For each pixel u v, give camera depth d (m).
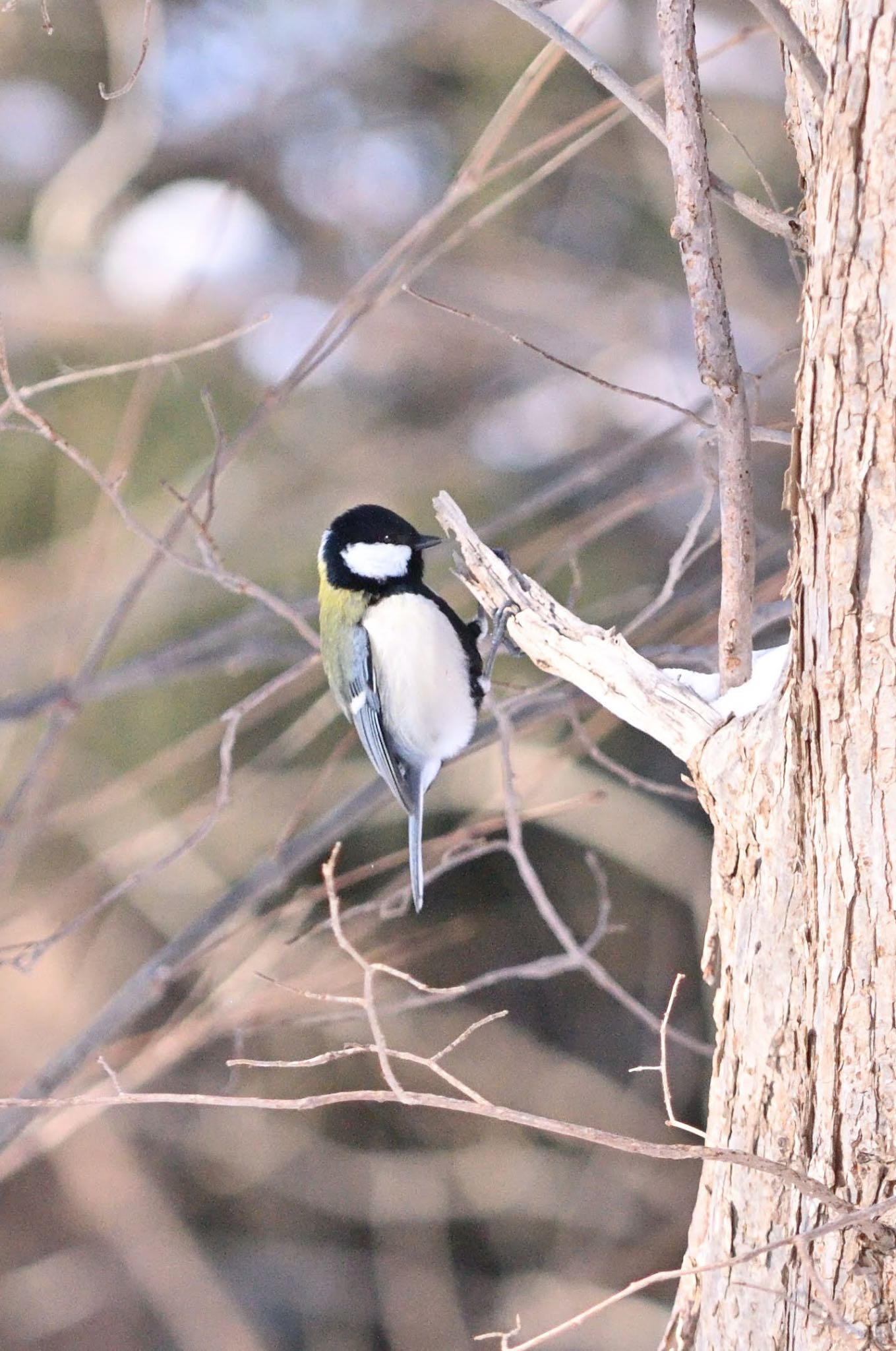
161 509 13.64
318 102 16.09
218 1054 14.18
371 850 13.70
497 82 14.77
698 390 13.05
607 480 13.44
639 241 15.23
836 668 3.74
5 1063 14.20
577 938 14.40
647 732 4.66
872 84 3.45
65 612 12.43
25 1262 14.84
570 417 14.67
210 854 13.59
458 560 7.32
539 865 14.59
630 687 4.74
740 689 4.57
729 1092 4.23
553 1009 14.48
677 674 4.96
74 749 13.71
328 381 15.03
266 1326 14.37
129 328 14.28
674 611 8.38
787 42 3.69
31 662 13.51
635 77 14.08
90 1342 14.62
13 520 14.13
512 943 14.45
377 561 7.14
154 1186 14.71
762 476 12.43
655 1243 13.55
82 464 6.42
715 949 4.46
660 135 4.28
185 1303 14.15
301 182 16.05
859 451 3.59
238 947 9.81
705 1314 4.25
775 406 12.61
